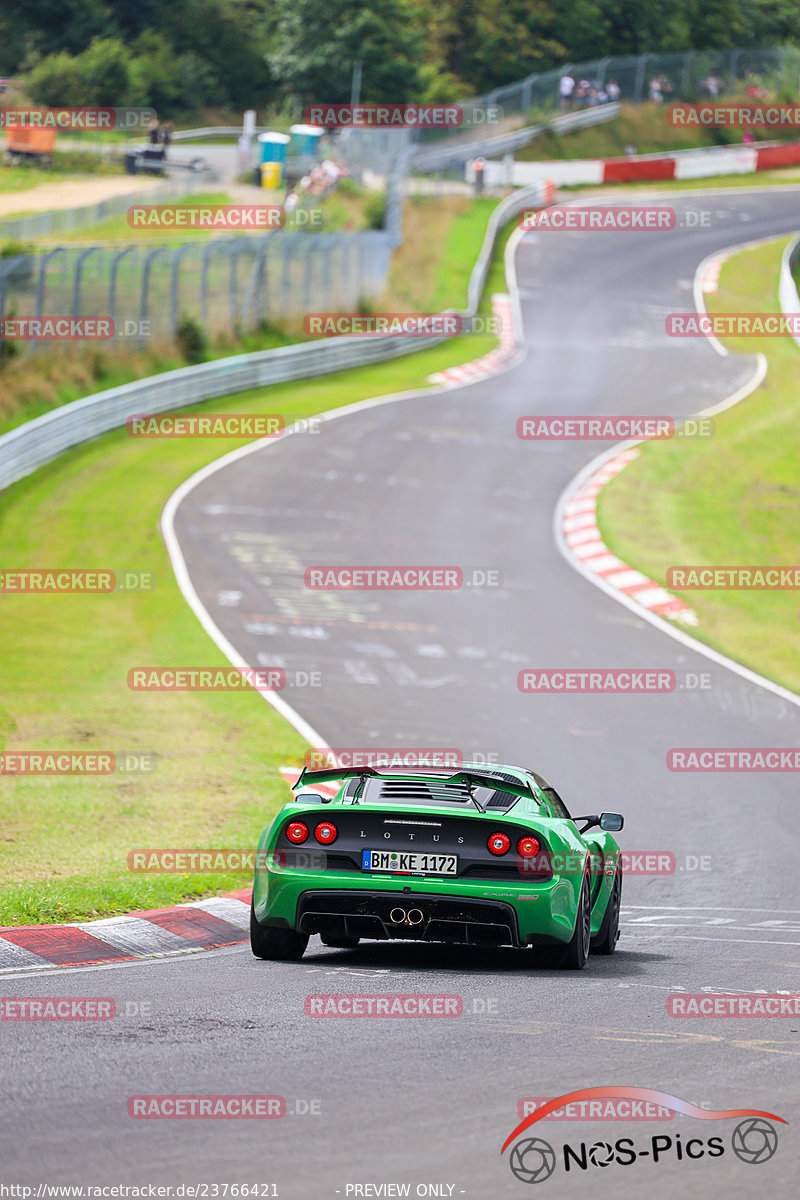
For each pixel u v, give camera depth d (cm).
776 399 18175
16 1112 1853
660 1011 2667
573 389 18175
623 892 4550
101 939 3334
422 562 11100
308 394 17200
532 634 9425
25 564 10275
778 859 5016
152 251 16362
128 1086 1995
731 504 13788
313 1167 1670
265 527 11738
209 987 2809
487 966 3256
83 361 15250
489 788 3353
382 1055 2223
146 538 11125
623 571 11344
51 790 5531
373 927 3122
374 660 8519
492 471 14262
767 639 9962
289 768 6159
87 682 7631
